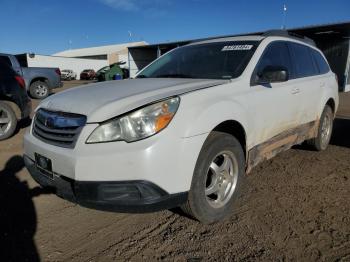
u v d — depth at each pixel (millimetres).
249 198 3676
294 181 4164
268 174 4418
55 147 2773
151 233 3000
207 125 2768
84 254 2705
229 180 3197
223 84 3203
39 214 3367
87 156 2535
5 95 6418
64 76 43562
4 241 2881
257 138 3525
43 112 3123
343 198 3670
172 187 2602
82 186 2568
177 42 26344
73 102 2943
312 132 4953
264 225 3096
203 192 2863
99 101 2828
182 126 2629
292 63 4383
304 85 4434
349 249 2727
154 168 2492
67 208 3500
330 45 20344
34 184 4121
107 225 3152
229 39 4203
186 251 2723
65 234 3000
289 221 3166
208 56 3973
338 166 4730
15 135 6828
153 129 2533
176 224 3146
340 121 8430
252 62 3605
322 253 2674
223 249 2738
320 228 3037
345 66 19641
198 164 2781
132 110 2566
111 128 2553
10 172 4539
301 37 5086
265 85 3643
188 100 2764
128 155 2467
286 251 2699
